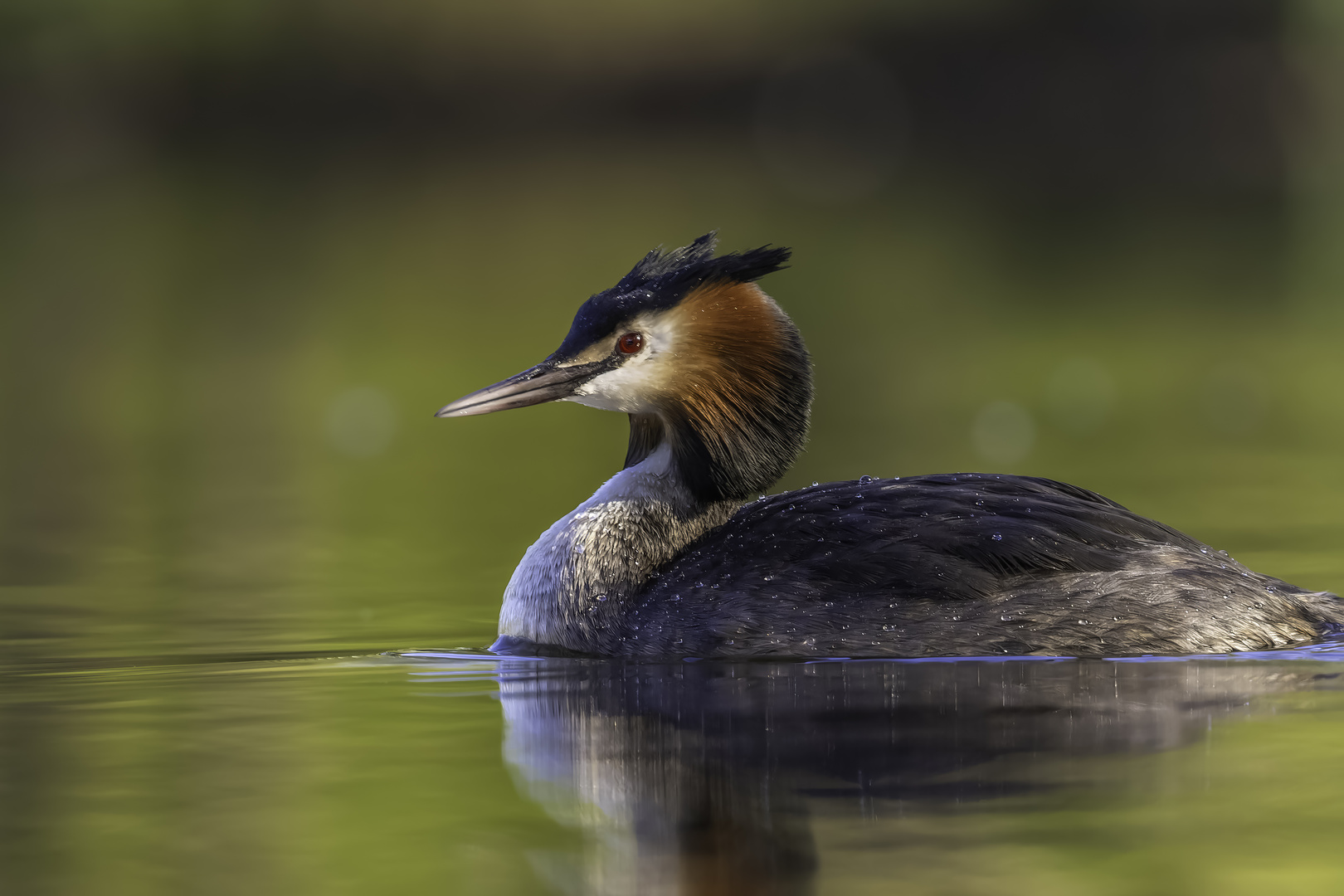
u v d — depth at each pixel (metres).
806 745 7.68
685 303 10.77
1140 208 44.53
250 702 8.93
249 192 48.41
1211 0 56.25
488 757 7.67
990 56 58.22
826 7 59.53
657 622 10.12
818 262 35.66
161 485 18.00
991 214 43.62
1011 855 6.18
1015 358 25.44
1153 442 19.42
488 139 57.62
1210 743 7.57
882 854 6.21
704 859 6.22
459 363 25.22
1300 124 53.88
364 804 7.00
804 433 10.86
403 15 57.25
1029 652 9.55
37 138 51.12
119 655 10.29
